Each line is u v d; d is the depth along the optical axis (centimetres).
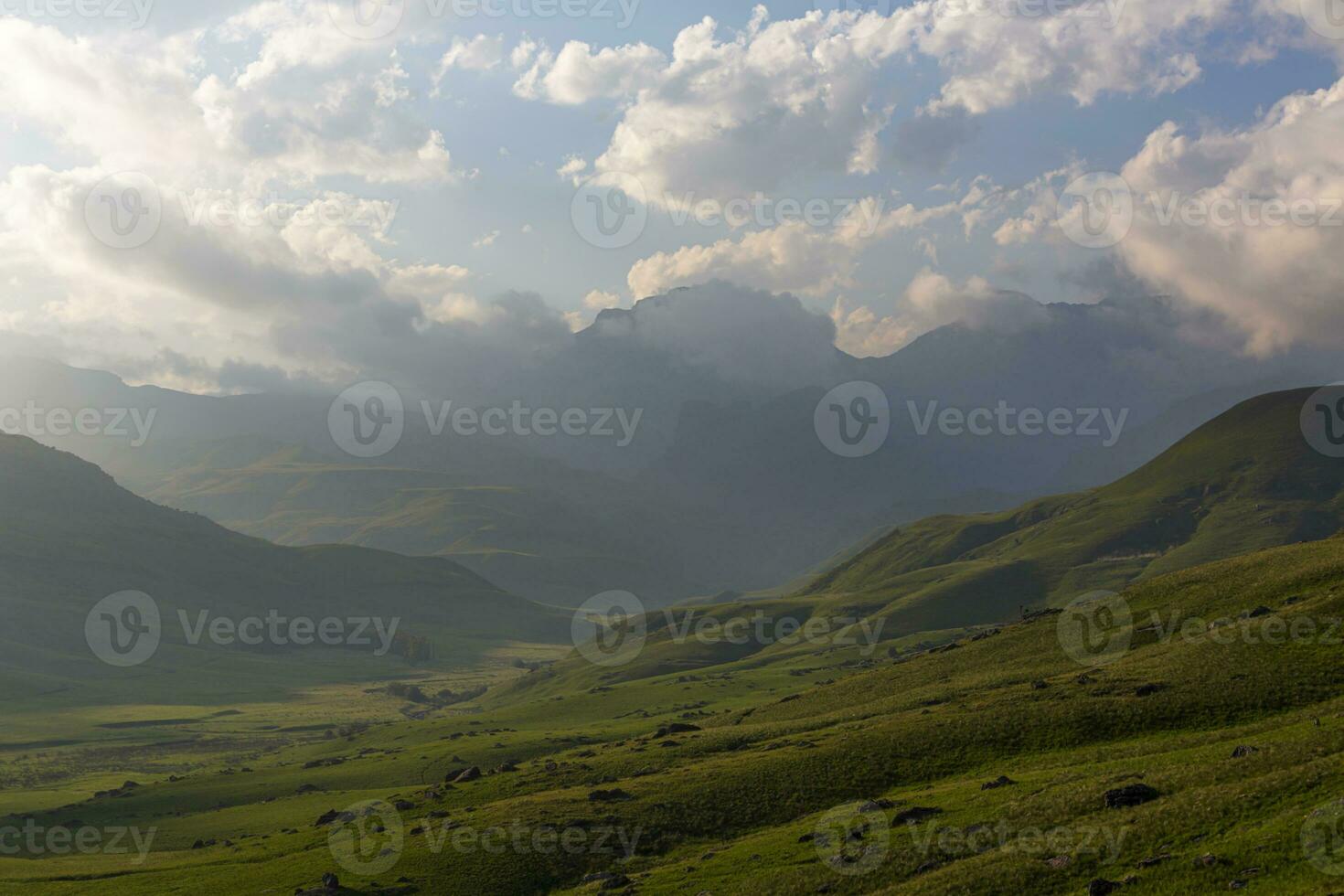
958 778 9356
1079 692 10938
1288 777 5884
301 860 9950
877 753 10412
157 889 9894
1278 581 13675
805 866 7275
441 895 8438
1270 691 9500
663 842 9169
